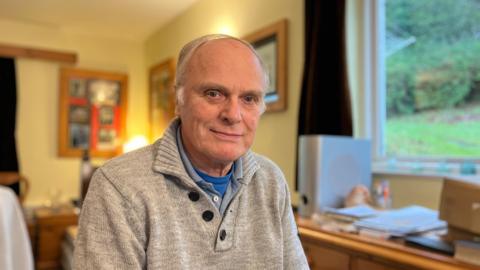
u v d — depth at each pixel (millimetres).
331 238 1306
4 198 1936
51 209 3354
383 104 1976
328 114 1924
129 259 749
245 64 854
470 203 1080
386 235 1222
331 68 1924
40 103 3736
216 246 839
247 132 883
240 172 928
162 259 779
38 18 3562
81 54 3957
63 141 3791
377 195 1672
